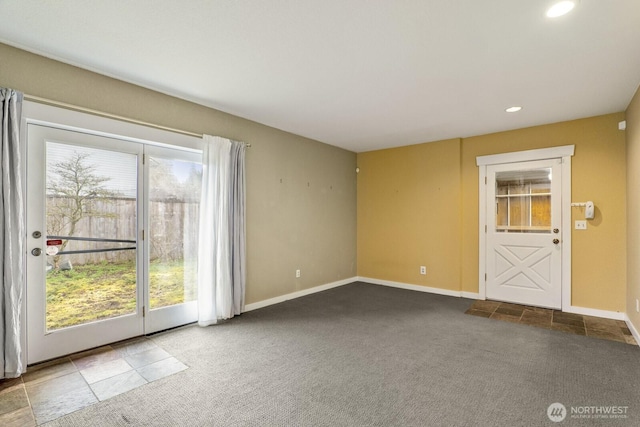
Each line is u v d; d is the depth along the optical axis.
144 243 3.17
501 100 3.32
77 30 2.12
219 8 1.88
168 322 3.36
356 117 3.91
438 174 5.02
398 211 5.45
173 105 3.27
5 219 2.23
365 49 2.34
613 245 3.69
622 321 3.61
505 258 4.44
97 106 2.74
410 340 3.10
